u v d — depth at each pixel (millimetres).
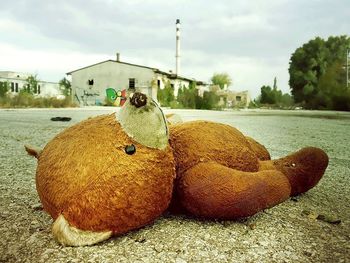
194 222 2611
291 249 2234
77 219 2137
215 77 68688
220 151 2625
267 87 71312
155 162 2256
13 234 2422
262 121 15922
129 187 2158
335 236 2459
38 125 10891
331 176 4383
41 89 44094
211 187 2363
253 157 2832
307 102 54156
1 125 10789
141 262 2033
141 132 2232
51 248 2189
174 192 2543
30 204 3092
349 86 42812
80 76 40156
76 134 2350
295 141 8125
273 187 2477
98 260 2047
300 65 59281
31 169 4520
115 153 2182
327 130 11641
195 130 2701
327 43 59688
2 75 45156
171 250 2186
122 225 2217
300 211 2971
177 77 41375
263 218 2762
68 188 2143
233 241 2328
